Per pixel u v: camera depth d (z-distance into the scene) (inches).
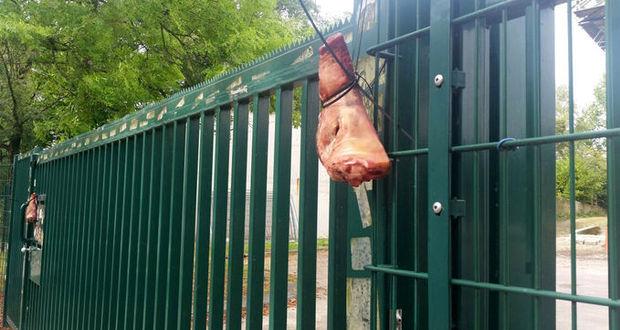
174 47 450.0
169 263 140.6
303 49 99.2
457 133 65.6
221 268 122.3
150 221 153.9
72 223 229.9
